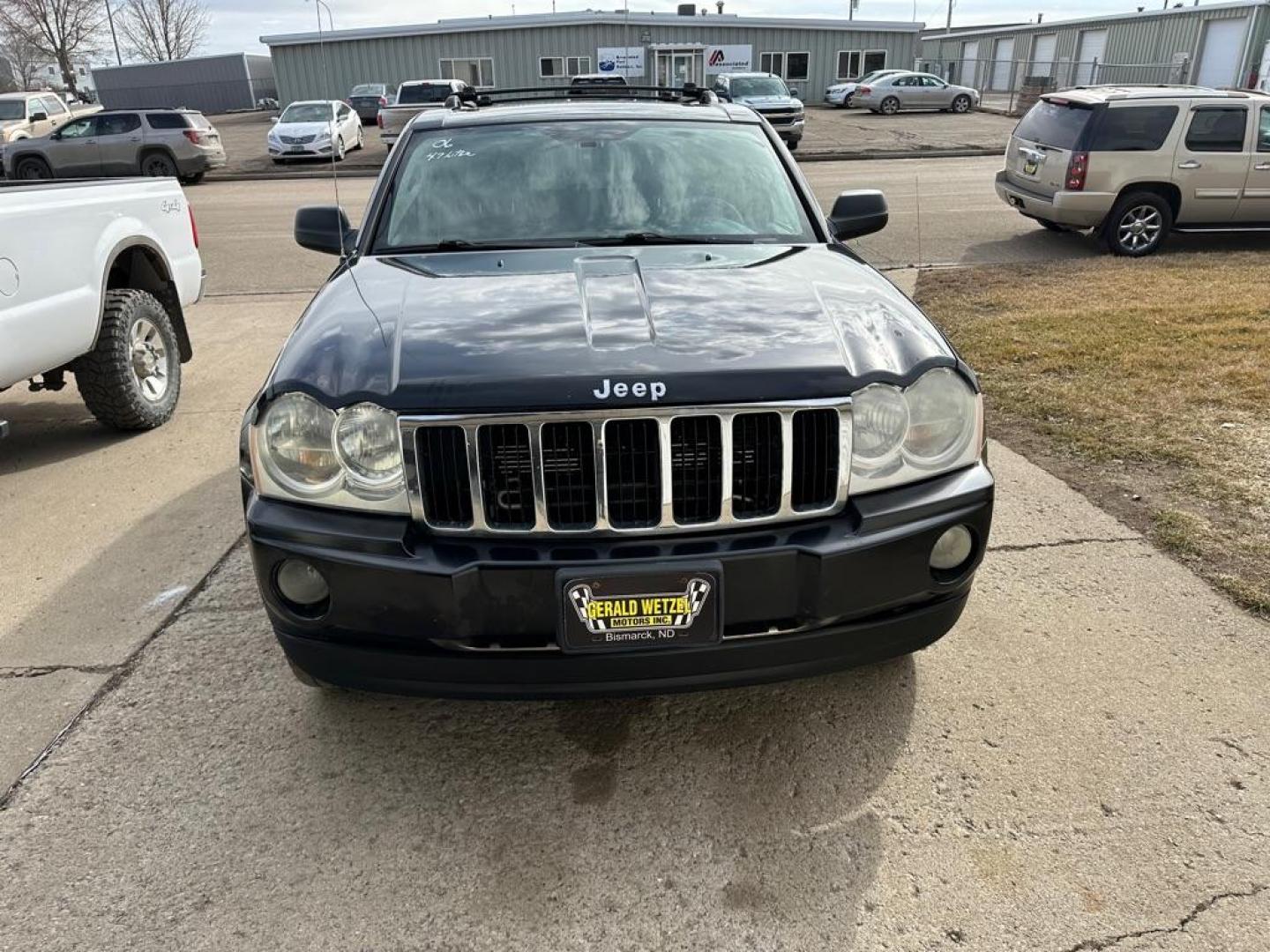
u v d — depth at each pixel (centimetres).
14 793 248
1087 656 298
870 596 225
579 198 338
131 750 264
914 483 234
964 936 201
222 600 343
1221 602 325
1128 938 200
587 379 214
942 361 238
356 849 229
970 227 1202
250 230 1313
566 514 218
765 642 221
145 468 475
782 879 218
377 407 216
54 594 351
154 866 224
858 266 305
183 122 1959
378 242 330
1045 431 485
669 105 404
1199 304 735
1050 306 755
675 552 214
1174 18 3762
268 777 254
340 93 3741
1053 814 234
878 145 2245
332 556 216
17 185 454
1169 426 481
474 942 203
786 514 222
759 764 255
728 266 291
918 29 3900
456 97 421
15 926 206
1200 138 984
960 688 283
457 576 210
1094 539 373
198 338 750
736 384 216
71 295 454
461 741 267
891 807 238
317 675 231
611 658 215
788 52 3838
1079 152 990
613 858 225
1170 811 234
